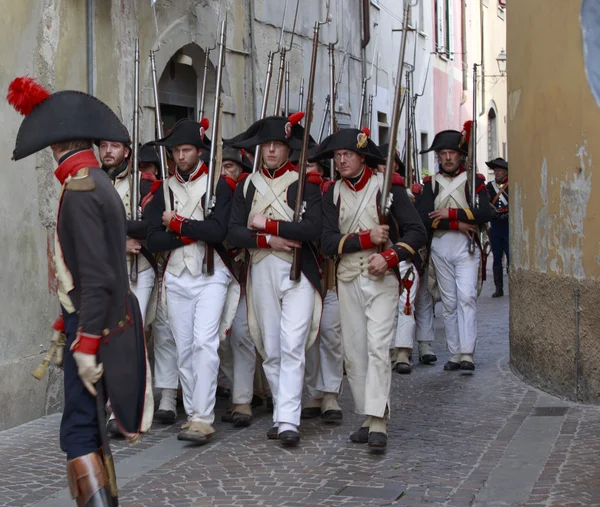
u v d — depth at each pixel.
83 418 4.63
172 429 7.75
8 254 7.84
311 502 5.63
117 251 4.61
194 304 7.39
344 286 6.98
